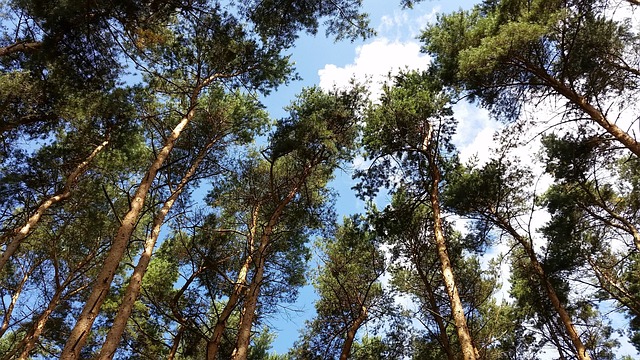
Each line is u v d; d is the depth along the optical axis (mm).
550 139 11547
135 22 8523
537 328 13156
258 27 10062
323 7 9750
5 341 14078
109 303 12078
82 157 12062
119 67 9562
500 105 11438
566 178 11742
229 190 12312
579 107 10242
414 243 12336
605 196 12750
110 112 10688
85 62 8914
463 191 11750
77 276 12977
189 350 10078
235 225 12664
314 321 13625
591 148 10922
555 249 12359
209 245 12375
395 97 10773
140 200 8305
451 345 12188
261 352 14422
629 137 9039
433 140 10914
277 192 11812
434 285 12578
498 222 12391
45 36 8039
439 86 11305
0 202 11320
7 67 9469
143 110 11117
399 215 11617
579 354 10523
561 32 9414
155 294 11430
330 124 11555
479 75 10352
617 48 9664
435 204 10391
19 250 12922
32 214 11188
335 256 13469
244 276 10578
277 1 9570
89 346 12680
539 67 10430
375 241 12617
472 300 12297
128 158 12312
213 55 10938
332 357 12844
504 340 13344
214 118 11945
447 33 11438
